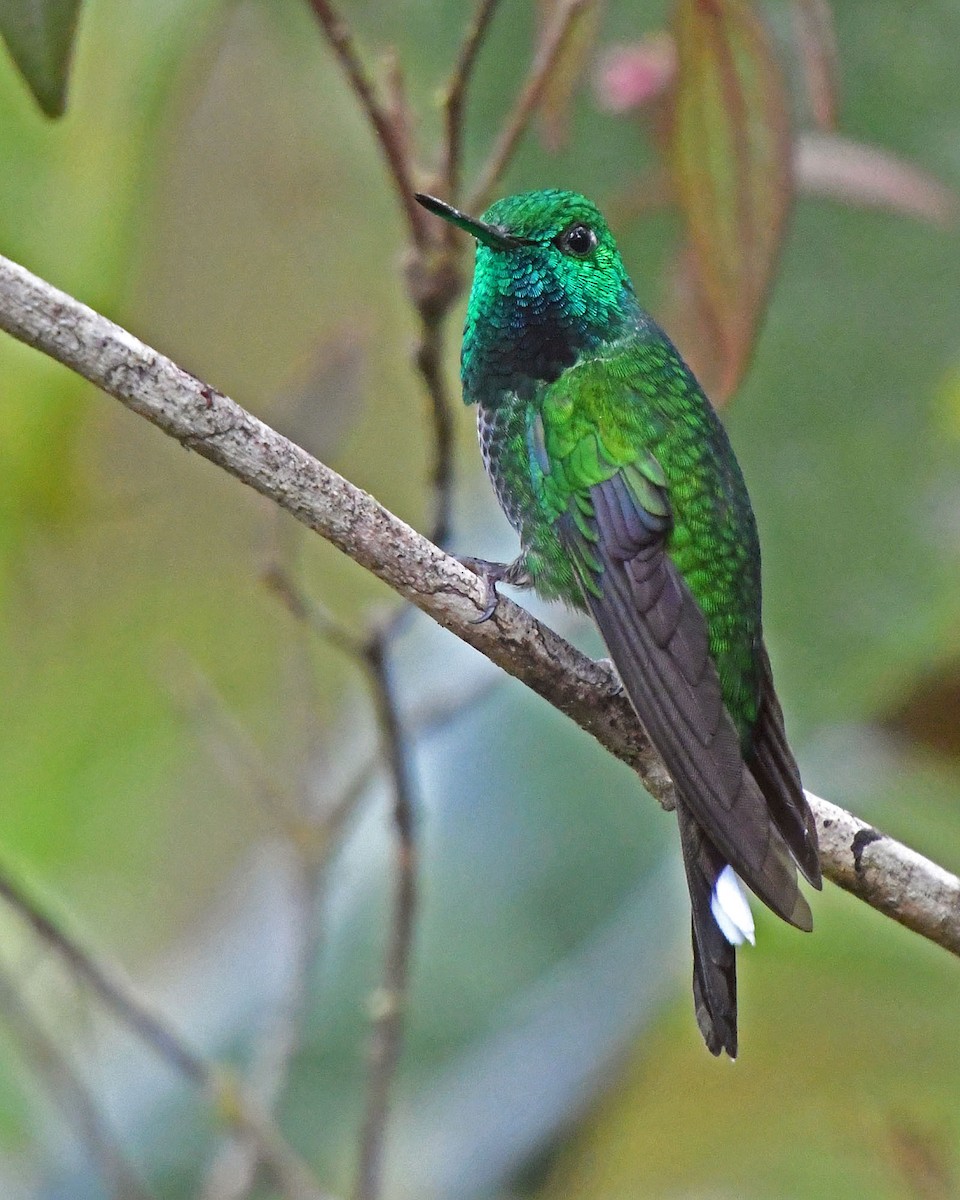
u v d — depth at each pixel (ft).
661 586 23.07
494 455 26.13
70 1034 31.58
